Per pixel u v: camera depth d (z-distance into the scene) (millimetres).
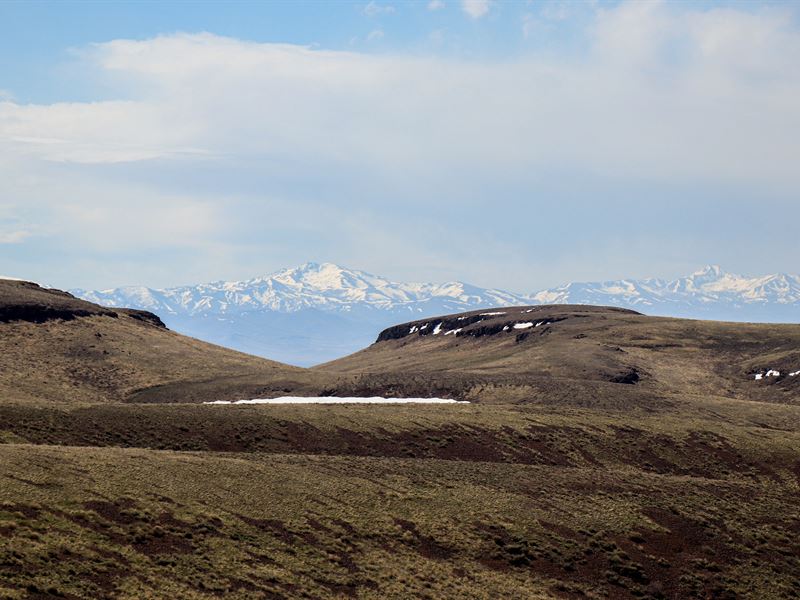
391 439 112812
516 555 74625
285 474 81750
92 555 57031
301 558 65438
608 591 72750
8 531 56969
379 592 62969
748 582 78000
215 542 64062
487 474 93125
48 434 96062
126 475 71875
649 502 90188
